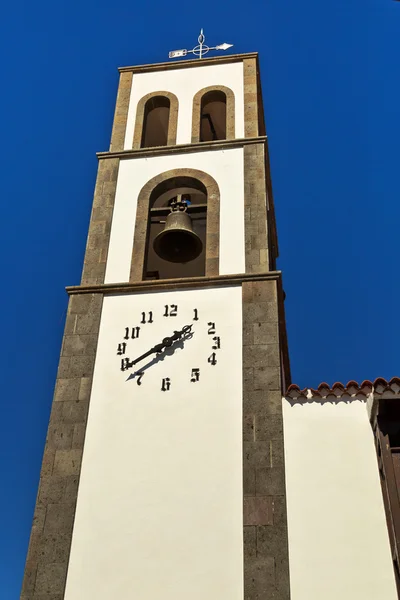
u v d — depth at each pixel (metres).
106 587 14.91
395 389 15.66
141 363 18.16
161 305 19.27
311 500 15.40
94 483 16.31
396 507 14.38
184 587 14.73
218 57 26.31
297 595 14.27
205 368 17.86
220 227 20.94
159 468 16.38
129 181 22.69
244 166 22.39
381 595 14.01
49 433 17.16
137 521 15.70
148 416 17.20
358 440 16.06
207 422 16.92
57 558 15.34
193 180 22.44
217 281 19.44
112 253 20.84
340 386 16.89
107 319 19.17
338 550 14.67
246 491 15.76
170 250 21.47
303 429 16.41
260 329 18.31
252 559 14.86
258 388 17.25
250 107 24.47
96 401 17.61
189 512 15.68
